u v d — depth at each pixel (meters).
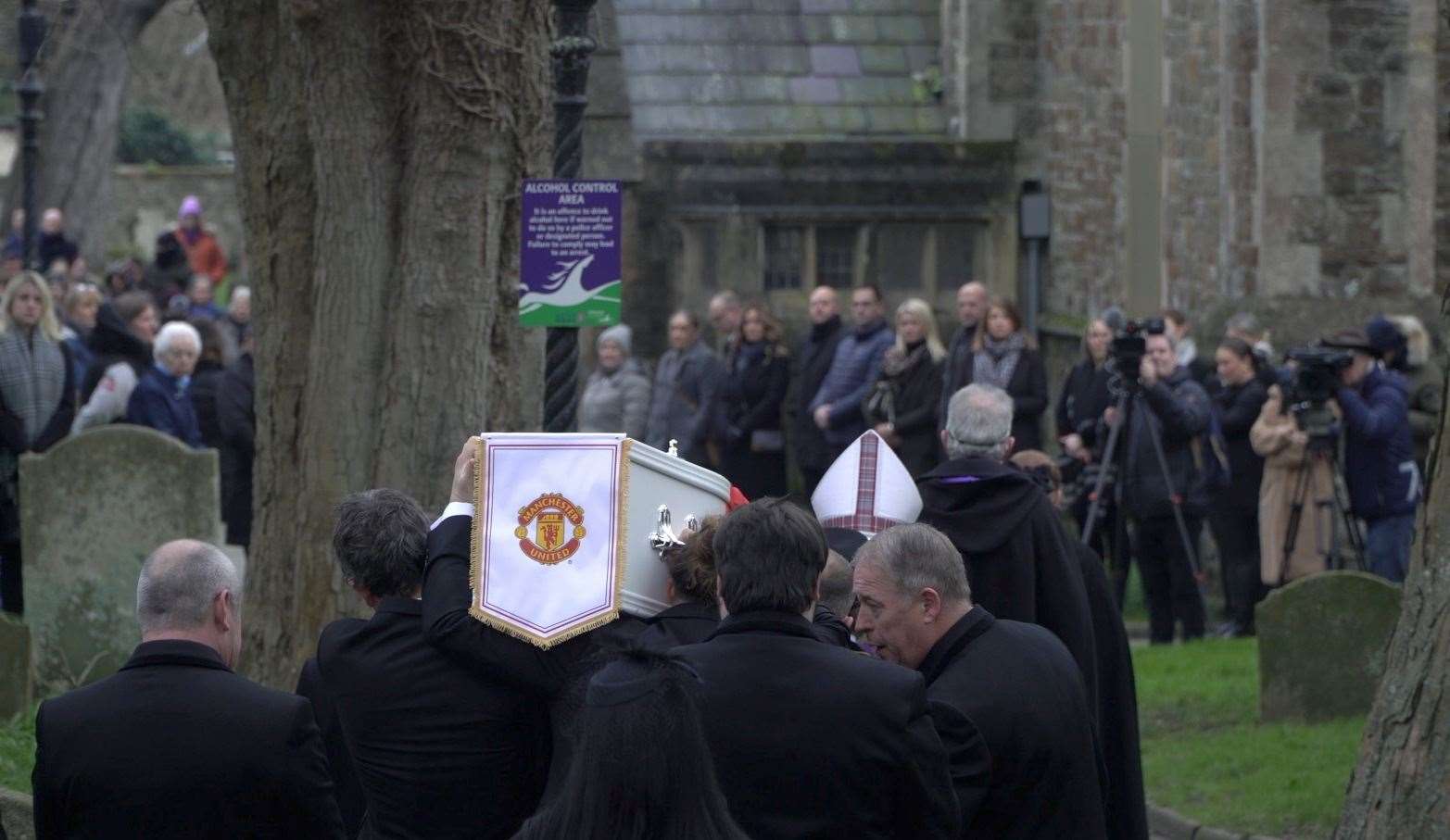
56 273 19.84
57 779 4.45
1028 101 20.17
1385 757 5.94
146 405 12.52
